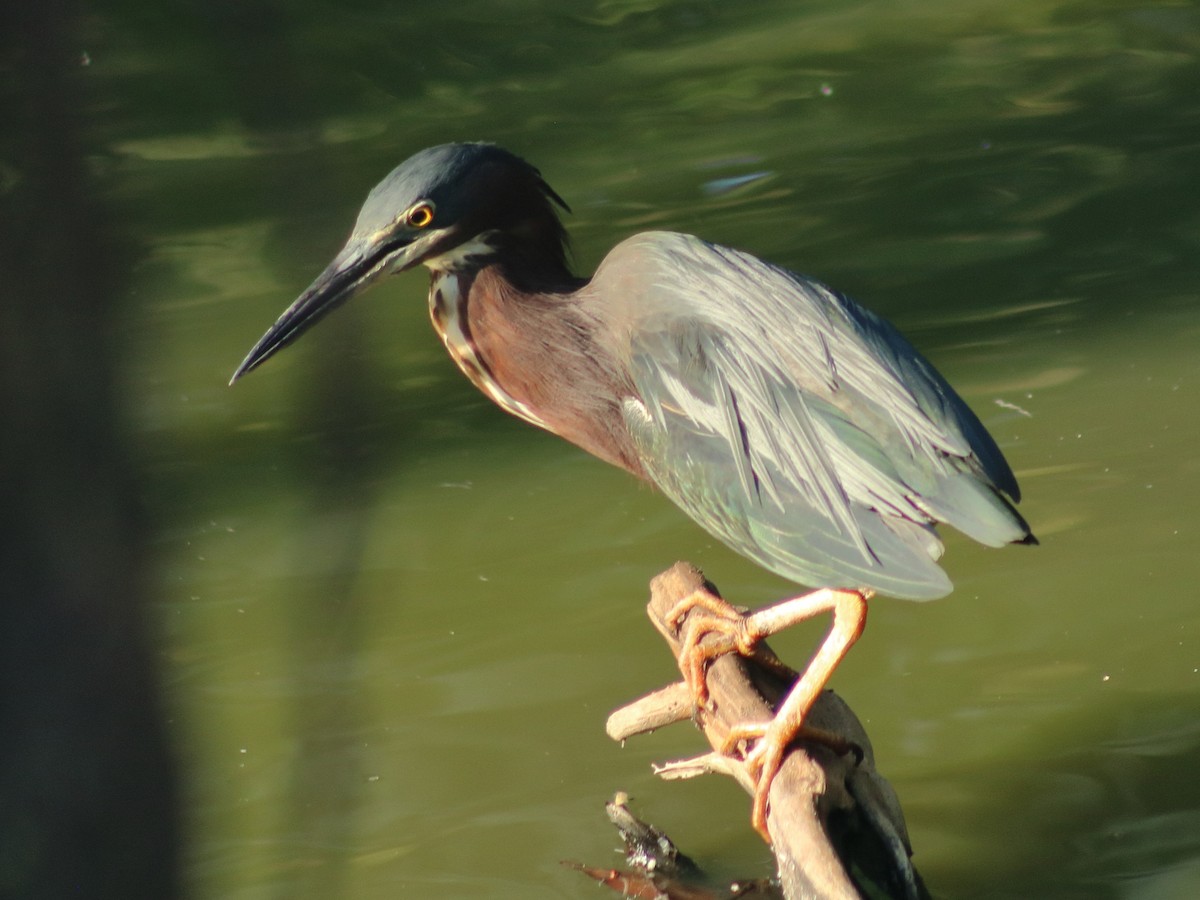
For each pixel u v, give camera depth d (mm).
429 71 24094
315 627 2594
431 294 9258
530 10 26453
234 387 15266
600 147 21281
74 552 2135
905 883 7145
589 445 9289
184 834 2223
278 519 12664
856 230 18172
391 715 10102
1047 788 9156
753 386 8070
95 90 2232
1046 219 17969
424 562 12125
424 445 14156
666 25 25812
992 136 20688
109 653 2158
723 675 7734
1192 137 19953
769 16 25938
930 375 8031
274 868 8492
